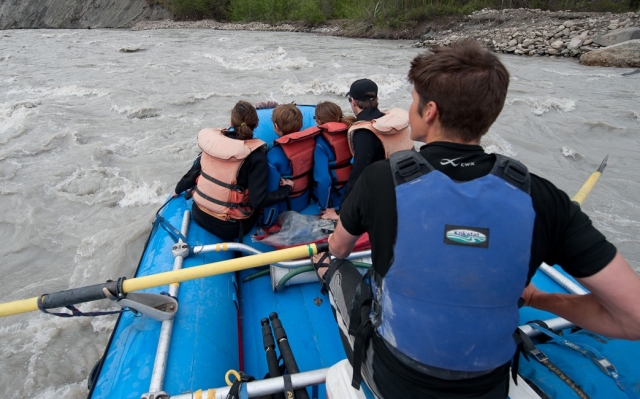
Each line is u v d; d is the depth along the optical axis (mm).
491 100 930
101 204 4695
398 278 972
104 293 1692
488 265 907
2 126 6855
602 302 955
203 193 2502
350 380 1278
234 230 2551
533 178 950
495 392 1049
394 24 17969
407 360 1026
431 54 1005
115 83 9305
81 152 5840
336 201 2918
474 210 906
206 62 11750
